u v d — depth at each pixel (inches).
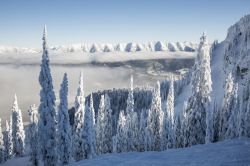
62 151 1784.0
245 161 868.0
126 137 2987.2
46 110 1643.7
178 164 969.5
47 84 1640.0
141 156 1269.7
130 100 3110.2
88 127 2057.1
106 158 1353.3
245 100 3078.2
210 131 2017.7
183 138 2055.9
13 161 2827.3
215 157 980.6
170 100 2861.7
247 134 2253.9
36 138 2487.7
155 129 2591.0
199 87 1828.2
